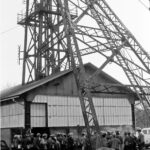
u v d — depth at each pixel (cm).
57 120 3053
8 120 3114
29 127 2862
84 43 2588
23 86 3416
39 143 2267
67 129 3098
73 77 3209
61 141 2459
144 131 3559
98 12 2816
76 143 2566
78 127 3084
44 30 3444
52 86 3067
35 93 2947
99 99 3341
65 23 2522
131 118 3516
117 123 3416
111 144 2177
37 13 3350
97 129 2388
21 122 2920
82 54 2659
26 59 3550
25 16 3472
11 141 3022
